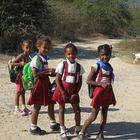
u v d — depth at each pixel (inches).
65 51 263.1
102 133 264.8
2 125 291.6
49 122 298.0
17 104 315.9
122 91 413.1
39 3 749.3
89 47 952.9
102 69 258.7
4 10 707.4
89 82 258.8
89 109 334.3
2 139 267.3
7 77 461.7
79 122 270.5
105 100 258.7
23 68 289.4
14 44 692.7
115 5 1505.9
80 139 259.9
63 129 265.3
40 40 277.6
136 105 356.2
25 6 724.7
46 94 273.6
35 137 270.7
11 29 712.4
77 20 1261.1
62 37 1079.6
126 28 1524.4
